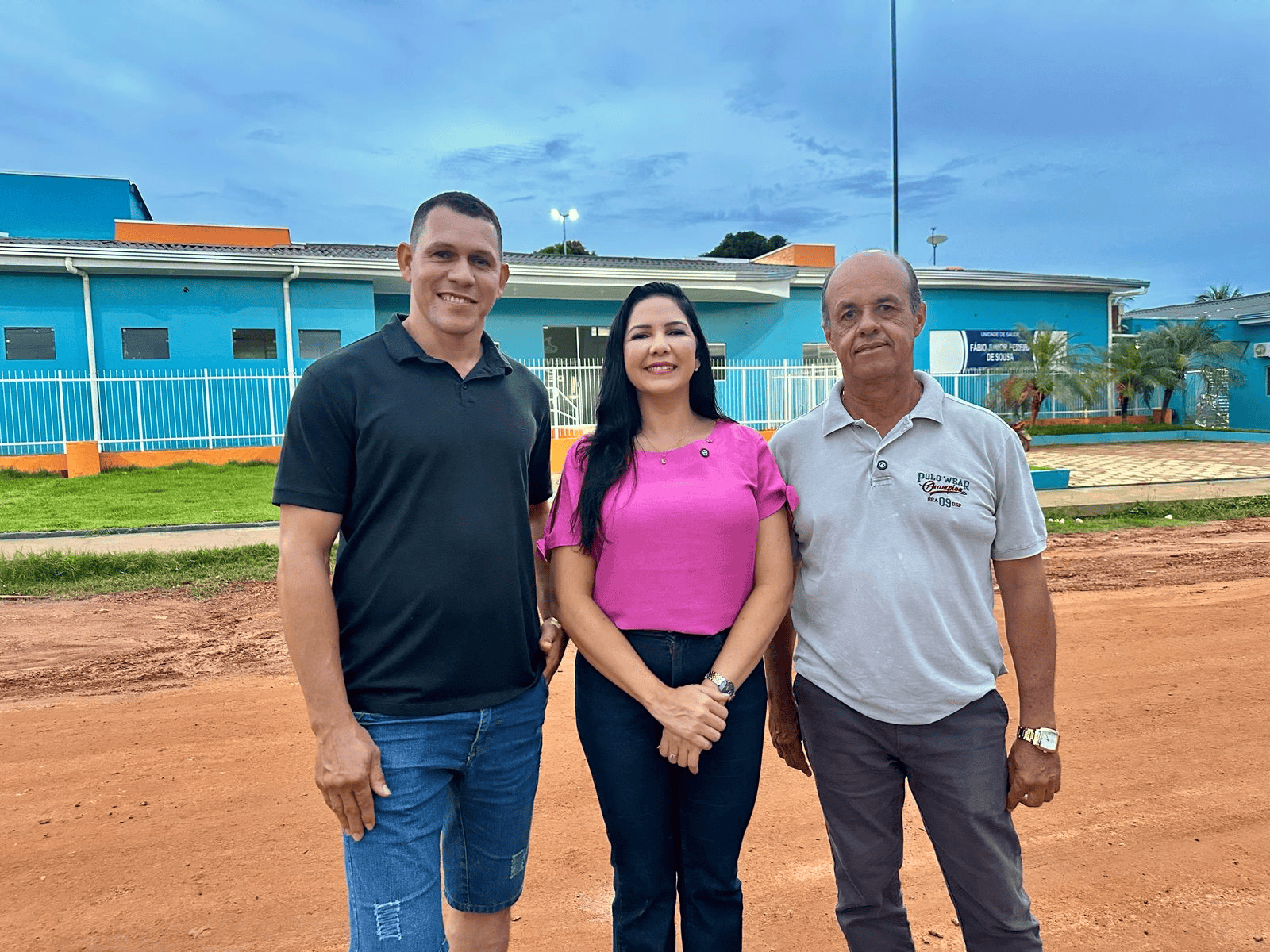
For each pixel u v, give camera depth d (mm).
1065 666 5316
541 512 2539
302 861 3111
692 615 2100
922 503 2070
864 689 2113
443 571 1950
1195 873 2992
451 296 1999
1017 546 2129
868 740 2150
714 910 2170
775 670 2520
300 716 4566
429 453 1931
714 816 2123
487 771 2133
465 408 2006
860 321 2076
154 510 11781
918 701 2072
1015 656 2182
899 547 2084
